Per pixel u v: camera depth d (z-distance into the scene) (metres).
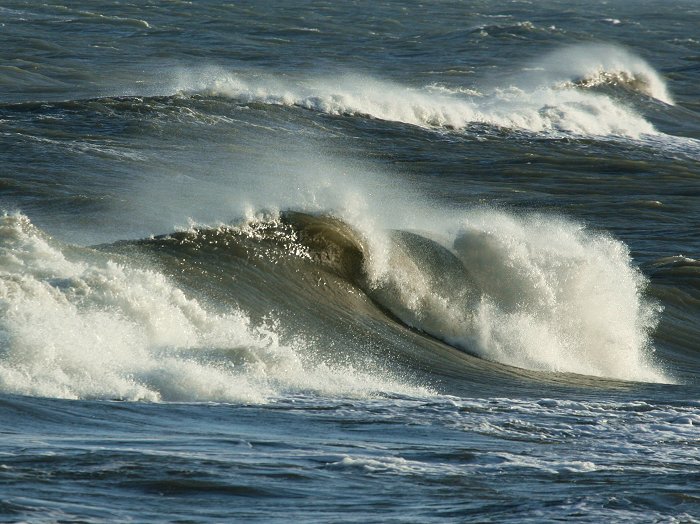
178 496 23.16
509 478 26.77
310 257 52.22
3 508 21.00
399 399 37.81
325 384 38.75
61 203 71.94
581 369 53.91
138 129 104.94
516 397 42.59
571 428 35.12
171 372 35.34
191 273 48.03
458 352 50.81
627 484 26.53
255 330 43.84
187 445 28.03
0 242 42.38
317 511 22.81
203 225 52.47
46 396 32.25
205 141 105.38
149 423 30.64
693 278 73.38
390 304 53.50
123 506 22.12
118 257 46.53
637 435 34.69
